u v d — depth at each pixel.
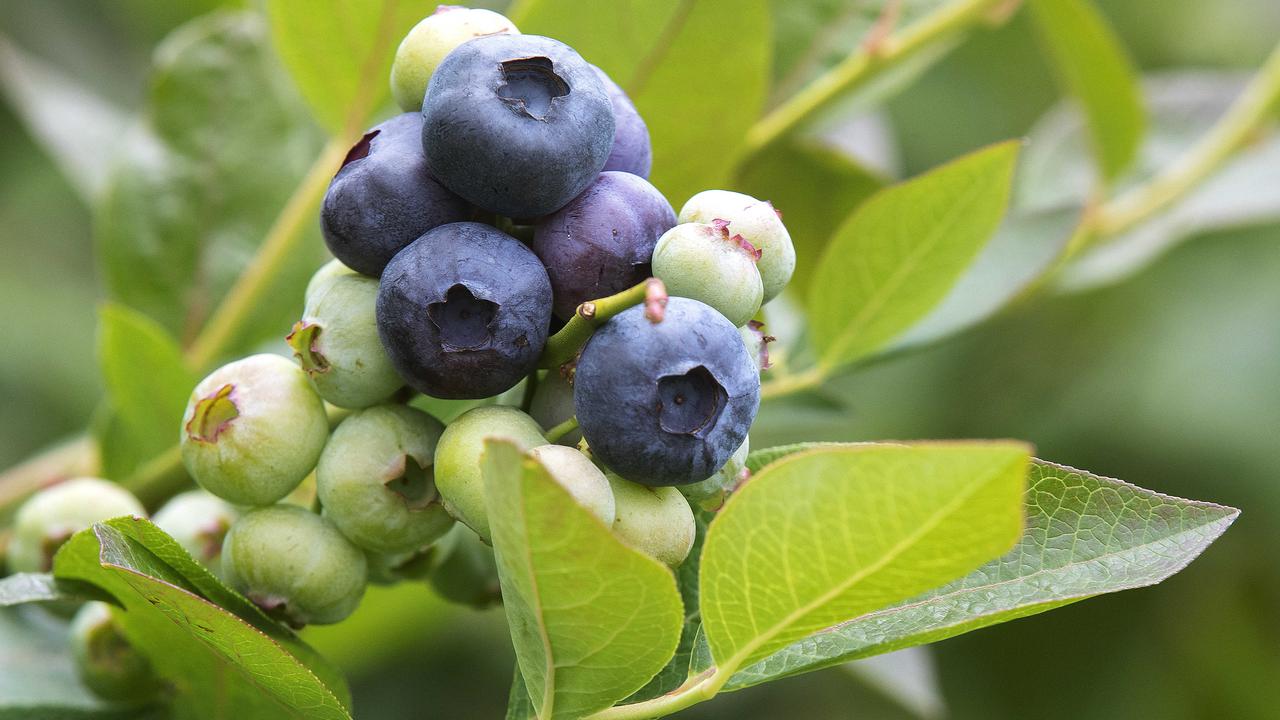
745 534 0.31
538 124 0.32
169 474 0.39
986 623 0.33
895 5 0.43
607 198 0.33
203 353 0.41
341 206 0.33
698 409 0.32
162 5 0.52
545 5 0.38
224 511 0.37
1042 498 0.34
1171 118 0.52
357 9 0.39
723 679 0.33
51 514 0.38
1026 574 0.34
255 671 0.33
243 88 0.43
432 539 0.34
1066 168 0.50
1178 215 0.49
